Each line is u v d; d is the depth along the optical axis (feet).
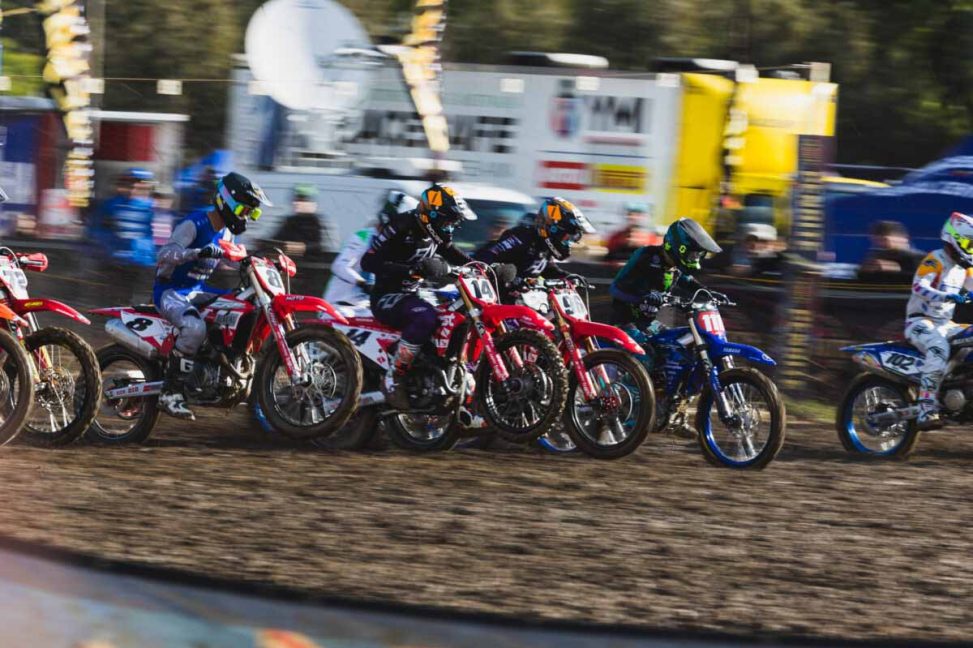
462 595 57.52
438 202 87.51
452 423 91.35
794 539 68.74
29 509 70.18
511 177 160.35
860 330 130.21
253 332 90.84
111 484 77.25
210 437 96.48
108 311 93.61
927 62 247.50
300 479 80.64
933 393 97.66
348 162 155.12
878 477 87.81
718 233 146.30
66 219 151.94
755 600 57.93
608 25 247.50
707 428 91.09
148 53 255.09
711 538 68.44
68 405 90.63
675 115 152.76
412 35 154.20
